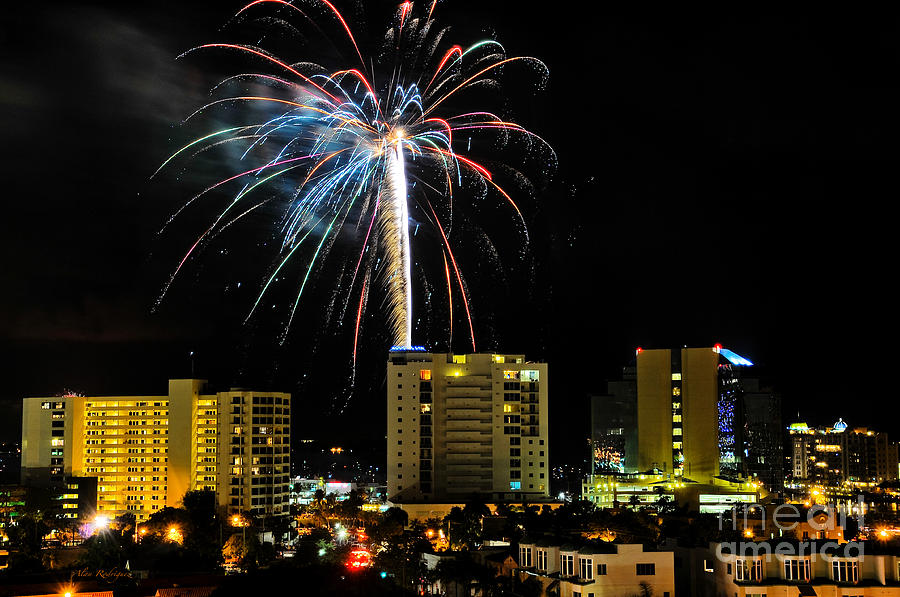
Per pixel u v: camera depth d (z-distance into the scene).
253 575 174.25
